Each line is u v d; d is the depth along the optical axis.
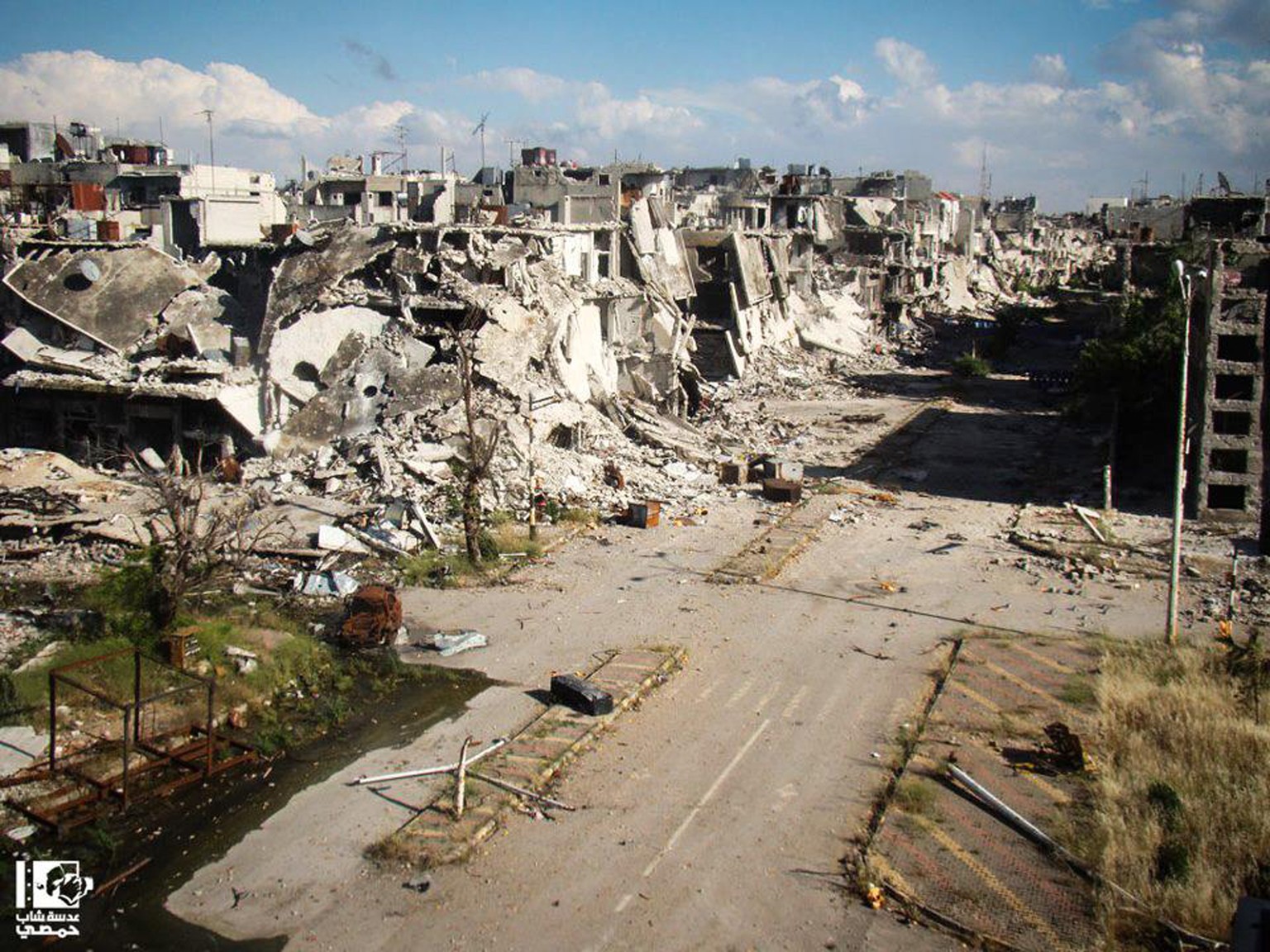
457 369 36.00
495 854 15.27
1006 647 22.78
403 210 56.62
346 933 13.64
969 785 16.92
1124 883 14.57
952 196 112.69
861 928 13.84
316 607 24.48
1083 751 17.80
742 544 30.17
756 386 57.81
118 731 18.19
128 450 34.44
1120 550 29.70
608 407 42.28
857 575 27.75
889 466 41.22
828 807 16.62
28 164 56.00
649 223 52.69
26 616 22.38
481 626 23.69
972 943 13.55
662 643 22.83
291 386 36.50
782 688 20.80
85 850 15.37
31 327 38.56
